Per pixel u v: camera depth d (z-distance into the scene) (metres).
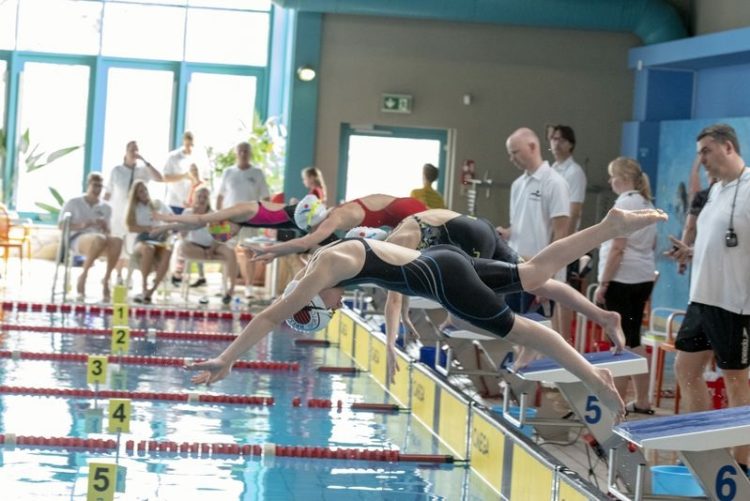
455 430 7.60
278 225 7.00
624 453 5.84
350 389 9.67
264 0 19.06
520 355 6.16
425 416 8.45
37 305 13.03
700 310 6.47
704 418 4.75
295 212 6.92
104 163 19.19
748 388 6.42
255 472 6.81
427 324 9.58
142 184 13.79
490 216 15.46
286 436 7.79
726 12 13.52
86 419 7.87
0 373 9.38
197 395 8.88
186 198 16.12
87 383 9.15
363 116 15.30
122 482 6.33
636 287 8.30
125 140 19.19
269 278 15.62
